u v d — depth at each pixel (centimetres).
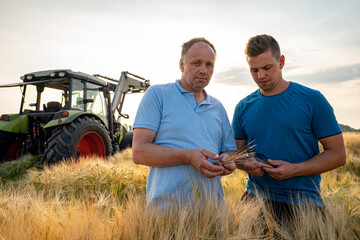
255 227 148
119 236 133
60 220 142
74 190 305
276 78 170
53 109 591
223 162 148
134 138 153
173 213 141
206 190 151
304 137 174
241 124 202
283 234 153
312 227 154
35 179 337
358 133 1229
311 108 169
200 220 140
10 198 191
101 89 651
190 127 151
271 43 165
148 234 130
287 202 176
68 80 583
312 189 176
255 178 194
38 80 581
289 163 163
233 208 157
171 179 149
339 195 218
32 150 587
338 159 164
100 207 169
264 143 183
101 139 583
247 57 173
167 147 144
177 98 155
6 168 503
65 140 498
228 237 133
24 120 578
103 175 344
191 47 151
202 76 151
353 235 152
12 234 130
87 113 556
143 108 154
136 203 153
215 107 168
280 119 175
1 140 586
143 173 371
